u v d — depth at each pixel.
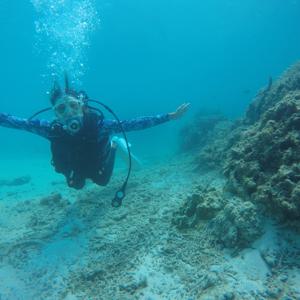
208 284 1.49
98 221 2.49
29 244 2.26
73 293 1.67
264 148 2.00
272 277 1.46
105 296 1.59
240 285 1.44
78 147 1.99
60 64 7.88
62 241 2.25
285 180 1.66
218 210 1.99
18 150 11.43
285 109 2.11
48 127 2.04
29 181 5.61
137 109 20.67
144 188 3.23
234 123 4.75
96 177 2.18
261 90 4.20
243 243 1.68
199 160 3.86
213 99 30.94
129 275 1.71
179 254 1.79
